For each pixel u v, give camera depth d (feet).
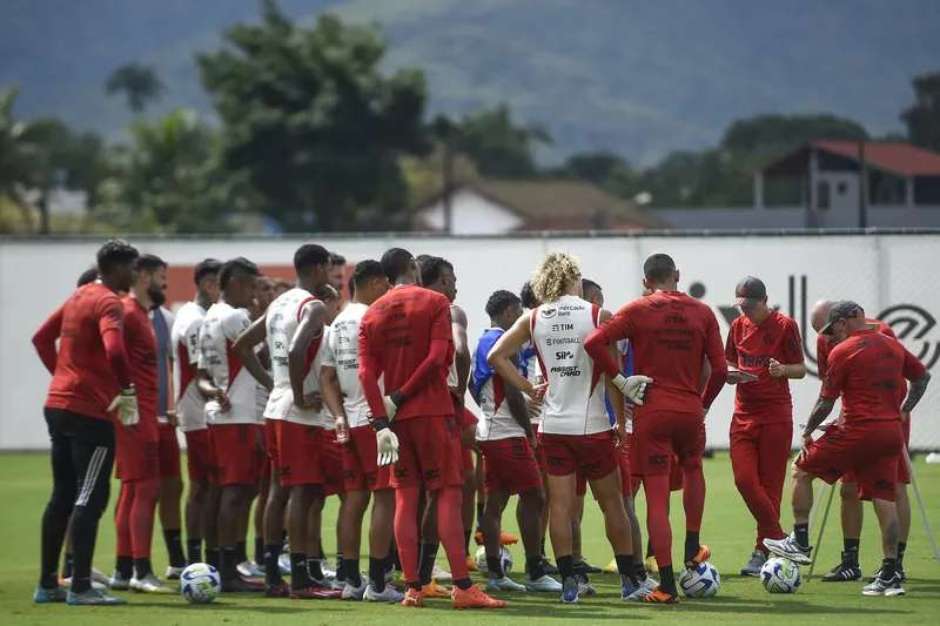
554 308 115.65
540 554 126.31
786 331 133.69
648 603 115.03
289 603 119.14
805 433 125.29
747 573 132.36
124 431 124.88
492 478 126.62
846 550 129.29
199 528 138.92
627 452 124.88
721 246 235.61
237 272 131.75
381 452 112.78
